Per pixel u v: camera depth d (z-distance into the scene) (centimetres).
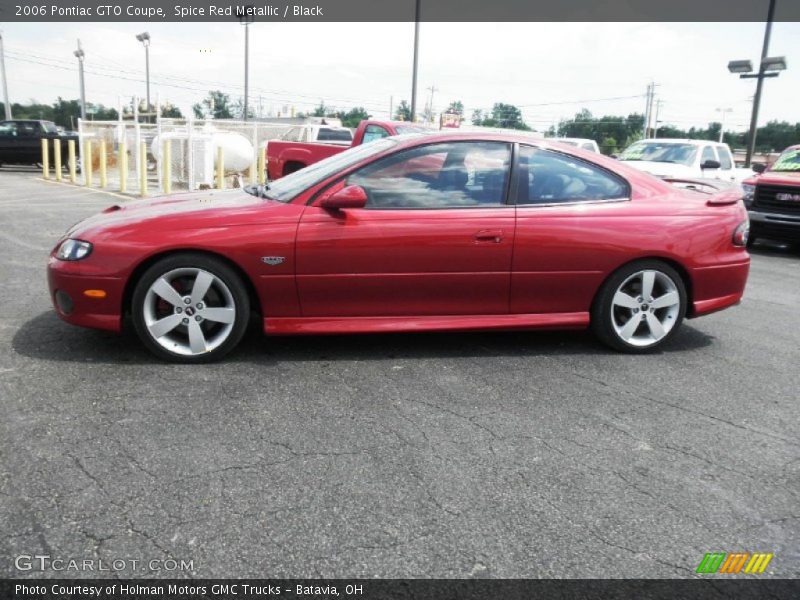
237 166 1755
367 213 425
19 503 262
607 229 450
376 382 402
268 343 468
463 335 505
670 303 472
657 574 235
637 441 337
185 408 354
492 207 442
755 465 317
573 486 291
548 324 459
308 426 339
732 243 479
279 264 414
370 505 270
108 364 414
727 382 426
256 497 272
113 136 1945
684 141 1448
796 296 706
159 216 416
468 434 337
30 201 1299
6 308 526
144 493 272
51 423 331
